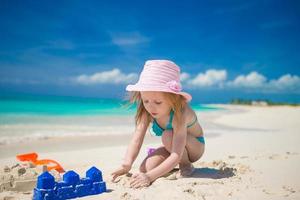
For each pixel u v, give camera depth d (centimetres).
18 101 1495
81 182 121
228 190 127
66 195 117
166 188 128
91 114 710
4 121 464
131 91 159
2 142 277
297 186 134
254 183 138
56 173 141
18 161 195
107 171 169
